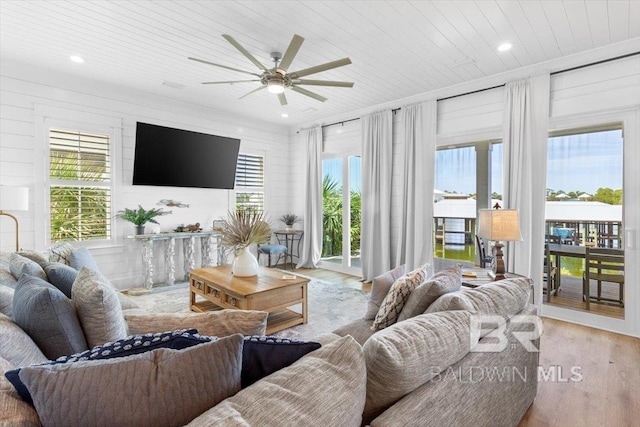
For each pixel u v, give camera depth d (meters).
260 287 2.92
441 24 2.74
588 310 3.34
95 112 4.18
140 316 1.43
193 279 3.46
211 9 2.58
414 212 4.45
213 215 5.39
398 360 1.01
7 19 2.73
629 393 2.12
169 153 4.68
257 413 0.71
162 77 3.98
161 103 4.73
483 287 1.76
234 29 2.87
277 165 6.30
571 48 3.12
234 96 4.66
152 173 4.57
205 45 3.17
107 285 1.57
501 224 2.48
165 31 2.92
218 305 3.26
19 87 3.67
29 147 3.75
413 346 1.09
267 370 0.96
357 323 2.21
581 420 1.87
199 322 1.33
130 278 4.53
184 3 2.51
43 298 1.25
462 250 4.32
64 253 2.71
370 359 1.05
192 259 4.89
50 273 1.92
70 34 2.97
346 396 0.83
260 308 2.84
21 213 3.72
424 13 2.59
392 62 3.46
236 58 3.45
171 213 4.92
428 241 4.31
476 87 3.93
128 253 4.50
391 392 1.03
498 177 3.98
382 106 4.89
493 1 2.43
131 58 3.46
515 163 3.54
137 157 4.39
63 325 1.28
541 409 1.96
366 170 5.04
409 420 0.97
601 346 2.82
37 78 3.77
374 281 2.30
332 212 5.95
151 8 2.57
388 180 4.76
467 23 2.72
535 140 3.44
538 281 3.42
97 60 3.51
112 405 0.72
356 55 3.30
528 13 2.57
